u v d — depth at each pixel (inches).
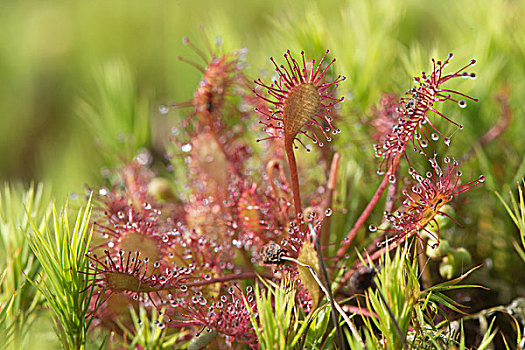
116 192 11.9
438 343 10.8
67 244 10.7
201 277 11.2
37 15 22.2
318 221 11.1
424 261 11.3
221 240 11.7
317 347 10.8
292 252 11.1
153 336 11.1
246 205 11.6
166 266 11.2
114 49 19.8
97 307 10.8
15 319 11.3
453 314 11.4
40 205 12.7
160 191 12.2
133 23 20.4
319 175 12.5
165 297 11.4
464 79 12.8
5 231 11.9
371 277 11.0
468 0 14.0
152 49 19.4
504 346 11.5
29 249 11.7
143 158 12.7
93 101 14.5
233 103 13.1
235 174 12.0
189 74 14.1
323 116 10.9
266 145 12.2
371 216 12.3
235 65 12.1
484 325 11.4
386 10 13.5
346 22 13.5
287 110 10.8
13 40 21.0
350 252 12.0
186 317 11.2
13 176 16.4
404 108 11.0
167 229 11.6
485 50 13.2
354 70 12.9
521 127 12.9
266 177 12.0
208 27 14.1
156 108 15.1
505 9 13.6
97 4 21.4
